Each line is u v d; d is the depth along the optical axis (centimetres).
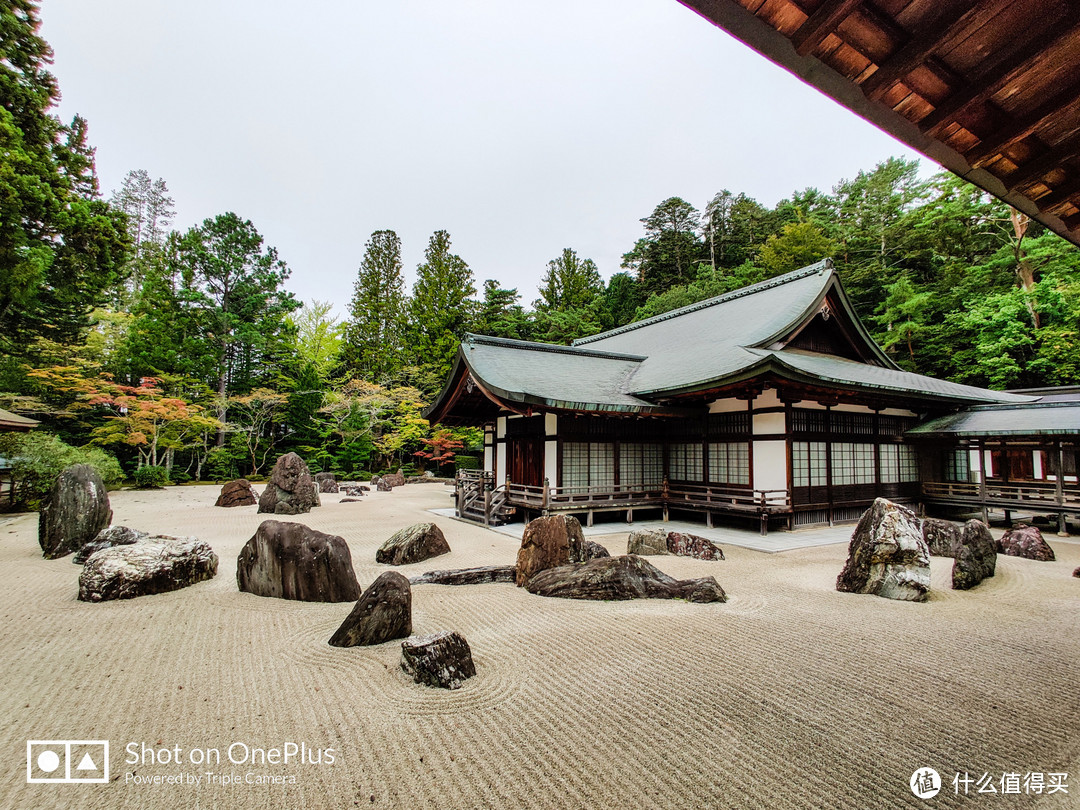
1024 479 1541
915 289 2667
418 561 907
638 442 1427
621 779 299
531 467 1388
